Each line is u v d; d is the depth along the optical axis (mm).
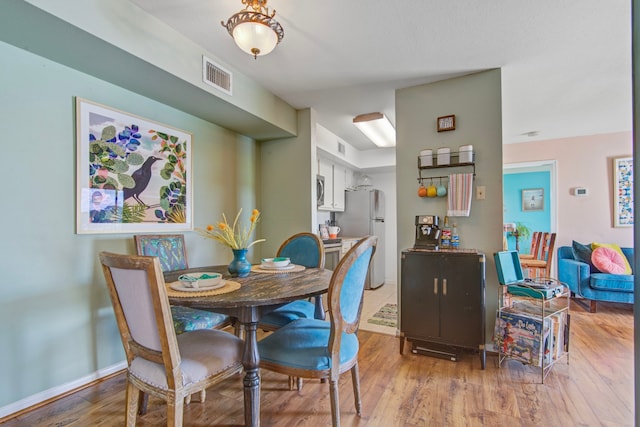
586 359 2373
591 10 1808
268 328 2010
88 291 2004
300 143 3426
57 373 1850
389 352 2521
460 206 2574
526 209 5652
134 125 2270
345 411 1720
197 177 2812
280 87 2859
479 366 2271
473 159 2598
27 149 1733
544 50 2250
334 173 4809
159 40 1909
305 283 1647
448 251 2414
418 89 2826
